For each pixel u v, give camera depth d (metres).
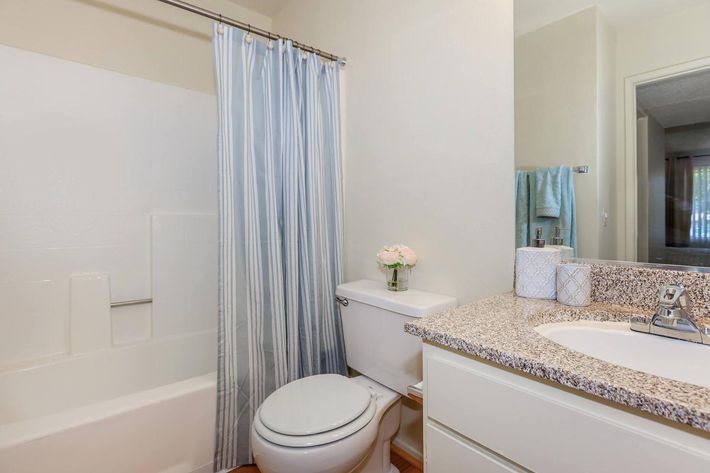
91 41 1.84
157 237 2.00
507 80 1.20
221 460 1.44
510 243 1.21
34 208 1.70
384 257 1.45
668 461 0.52
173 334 2.03
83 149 1.82
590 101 1.05
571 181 1.10
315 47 2.04
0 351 1.61
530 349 0.70
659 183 0.95
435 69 1.41
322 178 1.73
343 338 1.74
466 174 1.32
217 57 1.42
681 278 0.89
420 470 1.55
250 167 1.49
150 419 1.29
